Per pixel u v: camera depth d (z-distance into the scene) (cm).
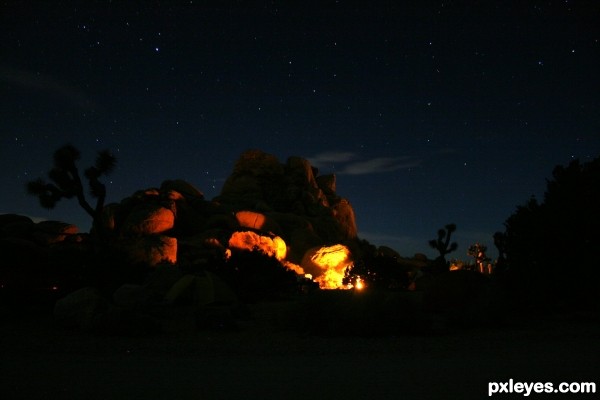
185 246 3030
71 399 571
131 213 3309
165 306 1659
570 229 1574
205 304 1730
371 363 806
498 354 895
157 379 676
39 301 1608
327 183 5491
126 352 947
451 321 1318
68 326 1259
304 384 644
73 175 2167
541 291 1581
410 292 2375
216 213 3962
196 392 602
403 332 1196
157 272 1945
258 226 3862
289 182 5100
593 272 1523
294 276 2562
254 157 5122
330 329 1188
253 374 711
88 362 820
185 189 4338
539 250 1614
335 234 4528
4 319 1412
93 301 1266
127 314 1190
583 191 1628
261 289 2212
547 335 1153
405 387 623
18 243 2456
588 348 956
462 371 725
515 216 1725
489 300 1336
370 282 2628
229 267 2300
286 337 1158
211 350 970
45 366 777
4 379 677
